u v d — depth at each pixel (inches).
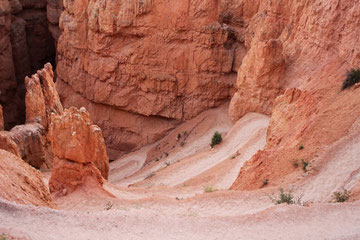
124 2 1632.6
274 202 587.5
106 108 1824.6
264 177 729.6
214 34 1583.4
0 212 360.8
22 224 347.6
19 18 2283.5
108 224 386.0
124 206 653.9
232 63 1620.3
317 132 757.3
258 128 1213.7
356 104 764.0
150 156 1587.1
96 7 1696.6
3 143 891.4
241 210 581.3
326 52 1110.4
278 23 1385.3
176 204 637.9
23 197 422.0
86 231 364.2
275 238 378.3
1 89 2075.5
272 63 1244.5
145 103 1707.7
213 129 1520.7
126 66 1692.9
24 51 2310.5
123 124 1788.9
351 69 859.4
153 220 409.7
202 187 885.2
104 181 856.3
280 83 1256.2
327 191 587.8
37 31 2434.8
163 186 915.4
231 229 400.5
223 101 1665.8
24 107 2293.3
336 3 1064.8
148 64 1667.1
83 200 690.2
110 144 1829.5
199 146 1409.9
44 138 1181.1
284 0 1360.7
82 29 1795.0
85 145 740.7
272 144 896.3
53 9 2273.6
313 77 1050.1
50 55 2524.6
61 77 1967.3
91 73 1777.8
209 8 1581.0
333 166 645.3
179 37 1626.5
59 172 731.4
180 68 1646.2
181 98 1681.8
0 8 1996.8
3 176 432.5
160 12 1610.5
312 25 1186.0
